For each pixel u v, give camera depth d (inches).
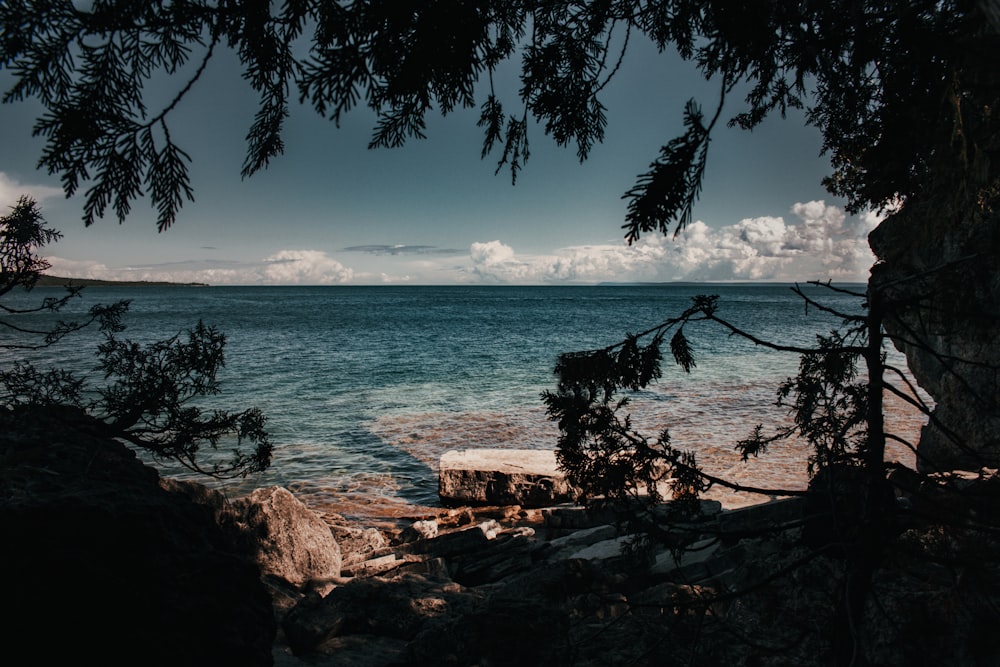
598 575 289.9
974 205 128.7
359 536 469.1
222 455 691.4
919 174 147.6
